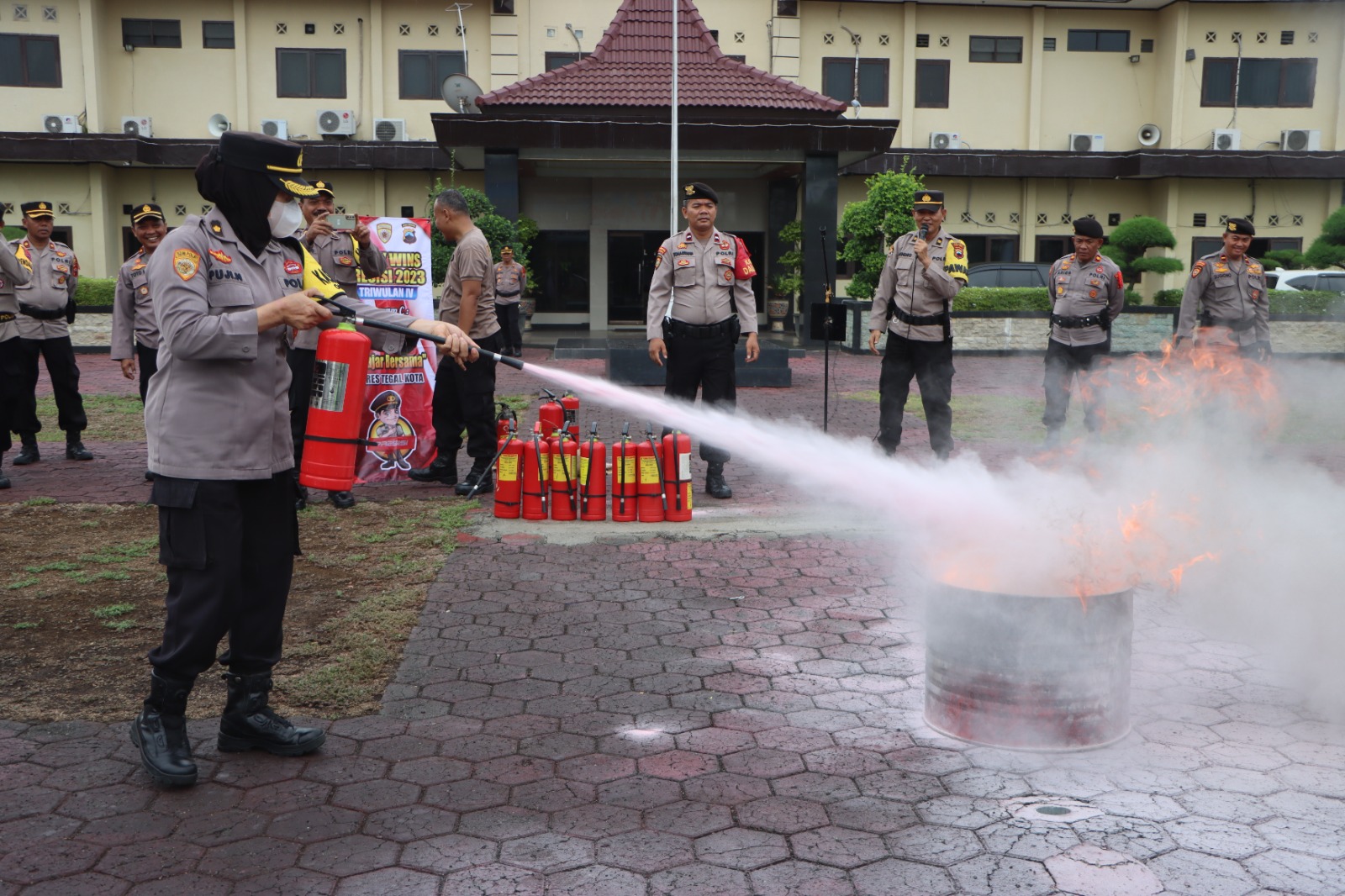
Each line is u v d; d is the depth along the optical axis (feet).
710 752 12.50
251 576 12.14
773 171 86.38
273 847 10.39
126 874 9.92
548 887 9.68
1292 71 94.22
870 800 11.30
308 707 13.87
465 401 26.66
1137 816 10.90
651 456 23.67
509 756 12.44
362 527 23.50
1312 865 9.93
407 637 16.47
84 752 12.52
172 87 90.38
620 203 93.25
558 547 21.80
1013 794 11.41
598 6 91.76
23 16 86.43
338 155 88.43
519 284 59.67
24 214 30.99
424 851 10.31
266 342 11.78
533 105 74.28
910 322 28.17
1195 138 94.99
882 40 94.79
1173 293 77.66
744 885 9.68
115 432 38.60
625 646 16.14
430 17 91.20
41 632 16.71
